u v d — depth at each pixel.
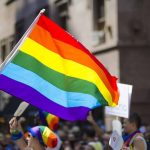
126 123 12.73
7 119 35.03
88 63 11.55
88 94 11.41
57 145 10.76
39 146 10.61
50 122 14.66
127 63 33.78
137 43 34.00
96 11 37.09
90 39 37.44
